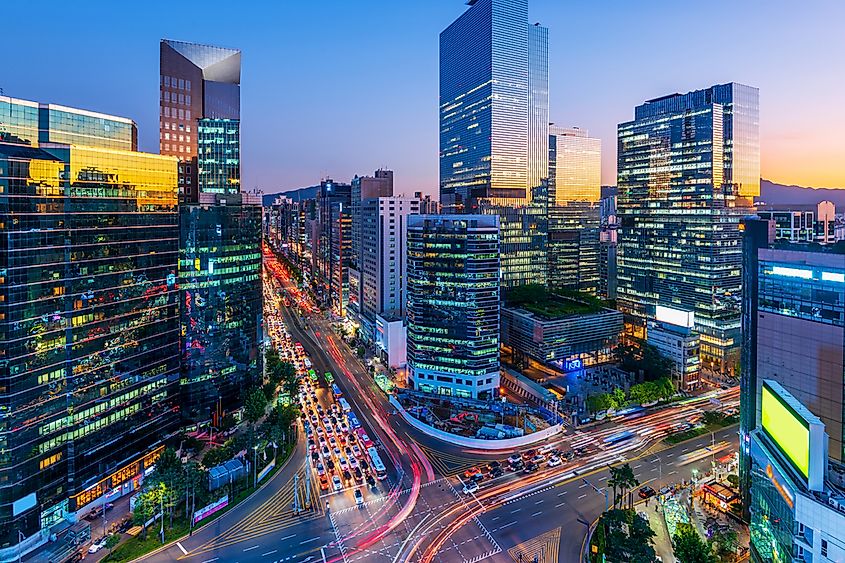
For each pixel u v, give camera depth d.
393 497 146.50
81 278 135.88
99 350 141.25
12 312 120.50
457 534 129.25
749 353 137.88
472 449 175.88
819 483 91.12
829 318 118.81
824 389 120.06
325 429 191.75
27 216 122.94
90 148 137.75
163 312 163.00
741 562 119.62
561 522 134.12
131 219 150.38
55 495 130.75
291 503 142.88
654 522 134.75
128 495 149.50
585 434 186.62
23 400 123.00
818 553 87.88
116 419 147.00
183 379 181.75
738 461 156.62
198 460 167.88
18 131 148.25
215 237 185.88
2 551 118.81
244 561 119.00
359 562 118.75
